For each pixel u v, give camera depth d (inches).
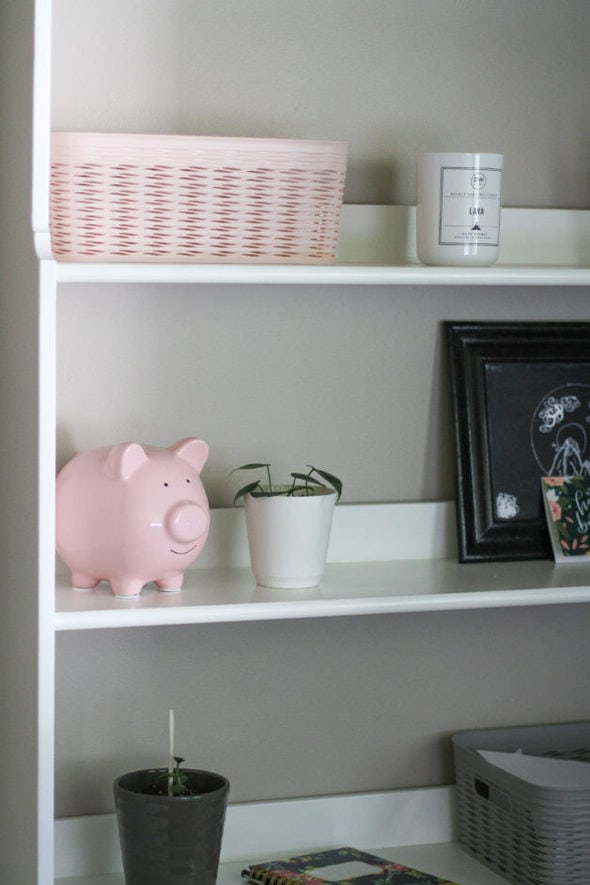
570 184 67.9
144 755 64.1
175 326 63.2
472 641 68.2
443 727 68.0
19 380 55.4
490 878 62.2
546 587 58.6
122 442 60.3
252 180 55.5
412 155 65.5
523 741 67.9
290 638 65.6
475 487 66.3
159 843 55.6
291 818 65.2
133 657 63.6
